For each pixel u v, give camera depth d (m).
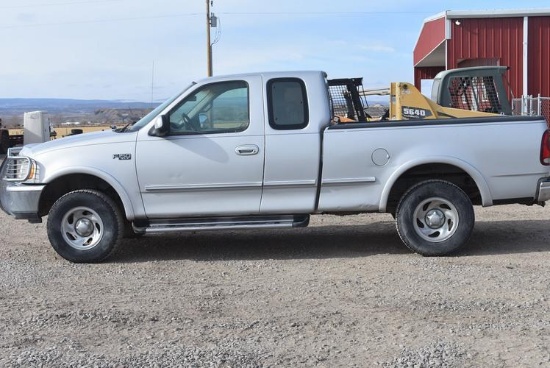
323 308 5.57
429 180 7.48
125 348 4.68
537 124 7.52
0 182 8.00
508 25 21.42
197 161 7.35
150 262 7.53
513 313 5.33
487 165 7.45
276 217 7.55
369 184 7.43
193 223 7.50
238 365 4.34
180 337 4.90
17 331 5.09
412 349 4.58
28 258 7.83
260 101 7.41
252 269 7.09
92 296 6.07
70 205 7.43
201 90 7.47
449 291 5.98
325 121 7.44
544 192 7.54
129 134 7.45
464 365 4.30
